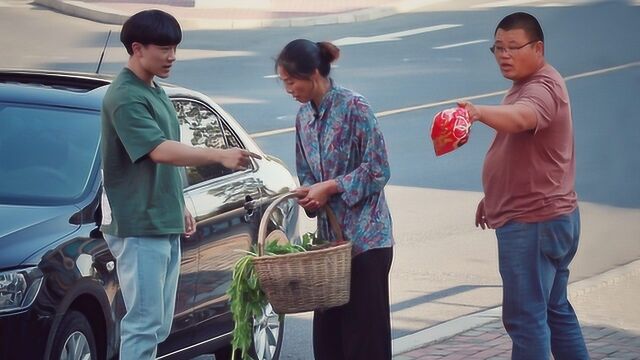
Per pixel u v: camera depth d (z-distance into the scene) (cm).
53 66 2544
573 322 697
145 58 633
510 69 646
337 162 629
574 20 3334
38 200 713
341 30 3278
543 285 657
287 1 3672
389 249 639
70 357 674
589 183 1564
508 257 654
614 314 966
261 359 852
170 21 636
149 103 632
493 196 657
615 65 2648
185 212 681
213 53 2777
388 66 2647
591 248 1233
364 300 634
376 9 3559
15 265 648
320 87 629
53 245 671
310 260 588
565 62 2694
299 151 649
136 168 632
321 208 635
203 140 842
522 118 612
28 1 3447
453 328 930
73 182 729
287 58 621
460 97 2245
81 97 792
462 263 1177
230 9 3488
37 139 756
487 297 1057
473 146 1809
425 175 1614
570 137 653
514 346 661
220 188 813
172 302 664
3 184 723
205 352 793
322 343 661
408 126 1966
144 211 632
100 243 700
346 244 600
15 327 640
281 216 880
